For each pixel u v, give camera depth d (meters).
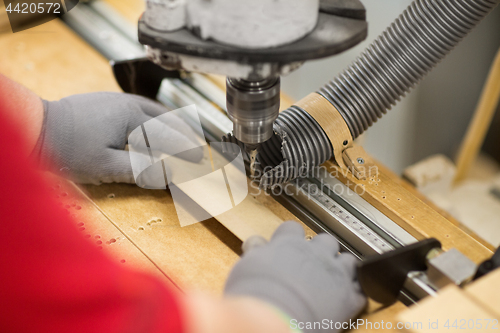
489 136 1.92
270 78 0.76
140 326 0.60
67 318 0.59
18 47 1.18
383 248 0.84
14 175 0.57
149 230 0.87
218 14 0.68
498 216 1.67
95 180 0.92
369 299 0.80
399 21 0.89
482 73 1.67
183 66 0.71
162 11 0.70
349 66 0.92
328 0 0.74
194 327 0.62
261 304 0.67
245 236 0.85
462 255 0.78
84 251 0.59
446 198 1.48
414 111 1.81
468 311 0.69
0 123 0.57
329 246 0.78
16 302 0.58
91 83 1.10
